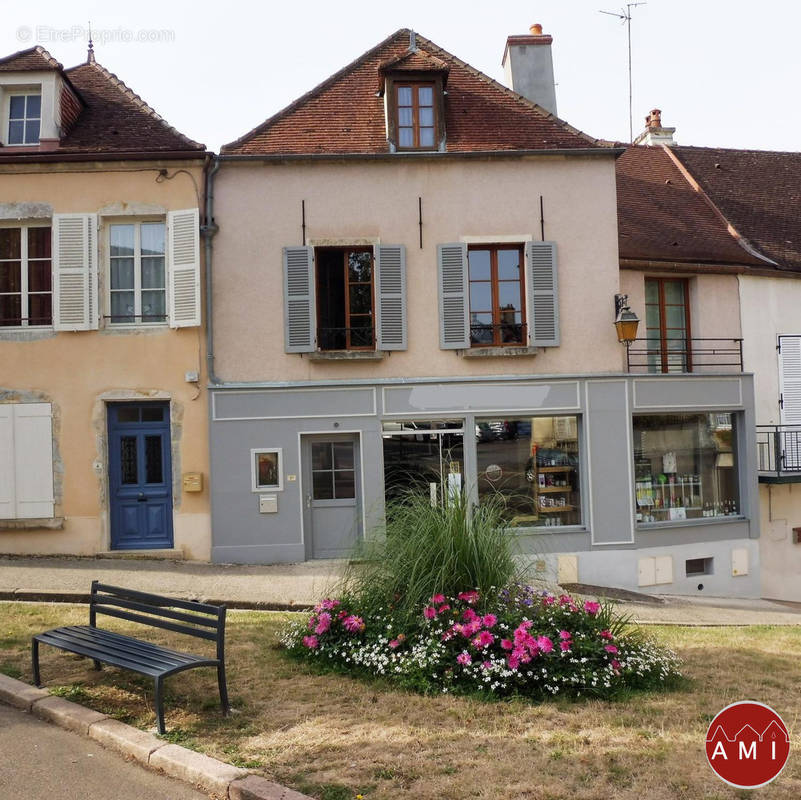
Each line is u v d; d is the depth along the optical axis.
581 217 12.64
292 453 12.01
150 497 12.09
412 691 5.82
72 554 11.77
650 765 4.51
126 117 12.70
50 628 7.46
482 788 4.19
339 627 6.65
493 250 12.71
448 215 12.45
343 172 12.32
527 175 12.57
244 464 11.91
